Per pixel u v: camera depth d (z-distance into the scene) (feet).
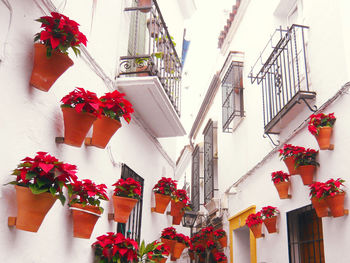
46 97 10.46
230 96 28.86
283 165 18.62
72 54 12.23
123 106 12.17
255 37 25.13
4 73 8.76
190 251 34.45
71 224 11.41
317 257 15.98
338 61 14.74
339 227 13.58
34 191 7.91
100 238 12.42
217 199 30.89
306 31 18.08
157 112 18.35
